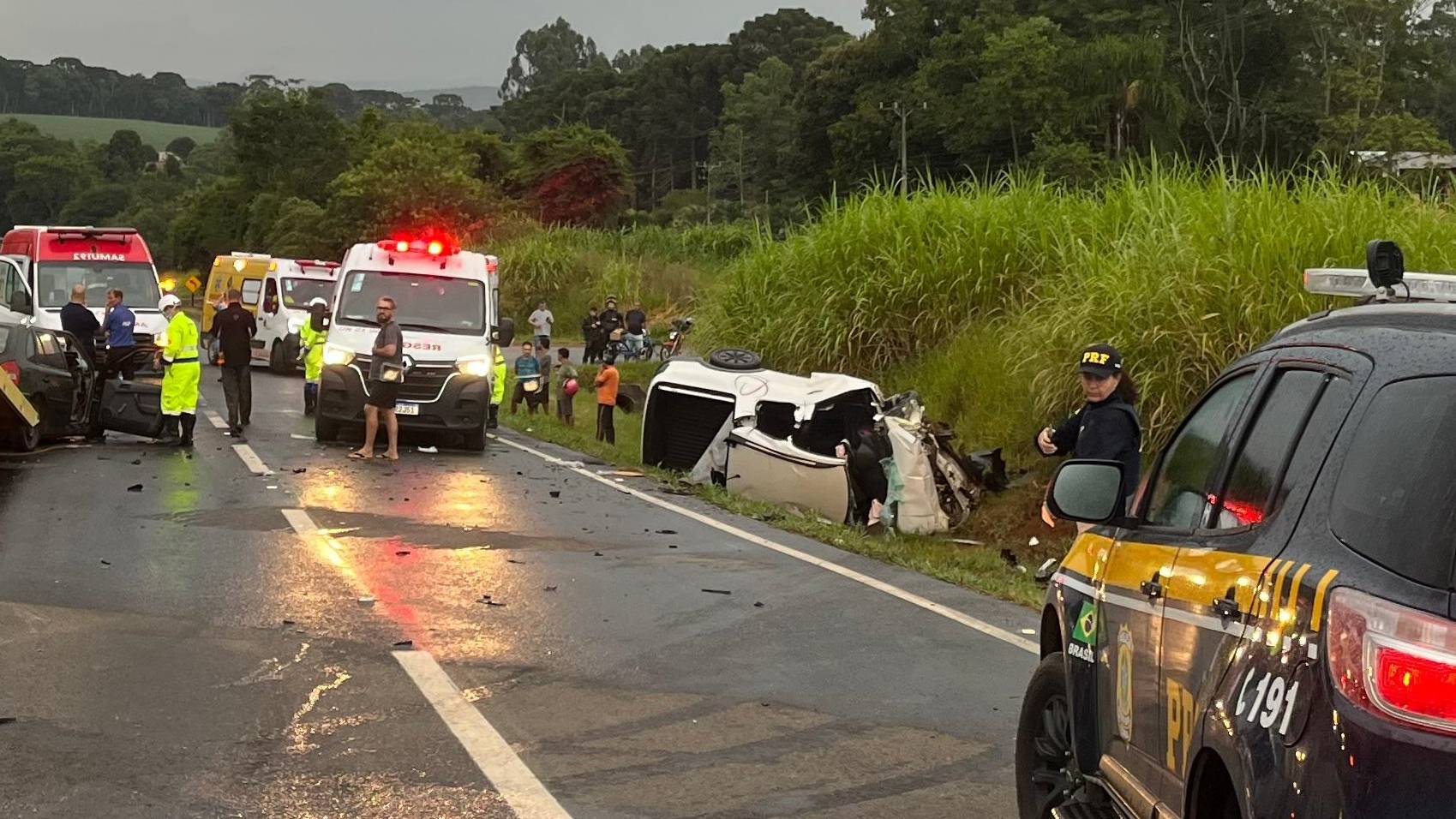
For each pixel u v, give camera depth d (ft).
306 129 366.22
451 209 257.14
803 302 74.79
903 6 269.64
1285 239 51.03
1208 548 12.60
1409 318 10.82
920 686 25.85
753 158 451.94
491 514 45.06
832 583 35.65
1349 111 228.84
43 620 28.71
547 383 86.43
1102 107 220.02
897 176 256.11
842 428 57.36
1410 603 9.13
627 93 588.50
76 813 18.13
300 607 30.60
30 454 56.03
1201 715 11.76
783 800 19.60
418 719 22.88
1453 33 309.01
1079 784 16.38
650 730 22.76
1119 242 58.34
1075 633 16.26
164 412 60.85
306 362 77.20
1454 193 54.54
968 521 55.47
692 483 55.36
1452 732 8.76
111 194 614.34
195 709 22.94
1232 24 232.32
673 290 164.76
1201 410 14.61
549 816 18.65
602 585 34.45
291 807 18.67
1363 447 10.30
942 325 70.08
